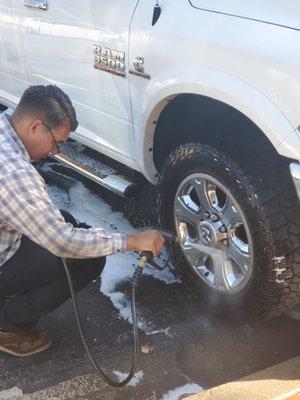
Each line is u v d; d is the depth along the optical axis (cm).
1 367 267
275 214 259
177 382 259
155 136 315
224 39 255
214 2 265
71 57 349
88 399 249
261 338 286
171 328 293
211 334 289
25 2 372
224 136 280
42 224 214
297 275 267
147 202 398
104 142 352
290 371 264
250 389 253
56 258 257
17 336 271
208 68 262
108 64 320
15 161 214
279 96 239
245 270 278
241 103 251
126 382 241
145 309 307
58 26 351
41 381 259
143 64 296
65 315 302
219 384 258
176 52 276
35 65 384
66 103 227
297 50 234
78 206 410
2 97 443
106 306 309
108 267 340
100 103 338
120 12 306
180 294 319
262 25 246
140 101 305
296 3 240
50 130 226
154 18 287
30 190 211
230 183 270
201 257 302
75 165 380
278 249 260
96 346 280
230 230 280
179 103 300
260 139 276
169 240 297
